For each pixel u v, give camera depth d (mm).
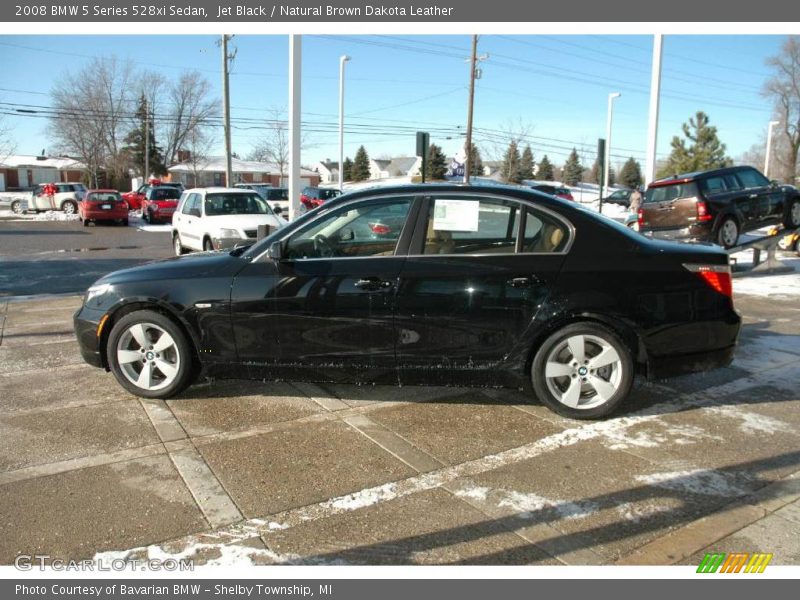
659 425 4441
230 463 3814
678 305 4340
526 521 3188
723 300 4438
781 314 8328
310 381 4602
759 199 12414
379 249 4492
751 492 3484
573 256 4336
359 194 4582
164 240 20219
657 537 3051
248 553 2922
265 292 4492
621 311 4258
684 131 44281
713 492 3482
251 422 4461
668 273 4336
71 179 74312
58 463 3795
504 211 4418
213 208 13461
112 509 3279
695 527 3129
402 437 4223
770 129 40500
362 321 4406
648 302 4289
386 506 3330
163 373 4812
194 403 4832
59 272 12641
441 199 4453
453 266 4352
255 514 3248
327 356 4504
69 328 7301
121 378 4836
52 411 4637
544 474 3693
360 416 4594
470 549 2957
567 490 3504
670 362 4398
